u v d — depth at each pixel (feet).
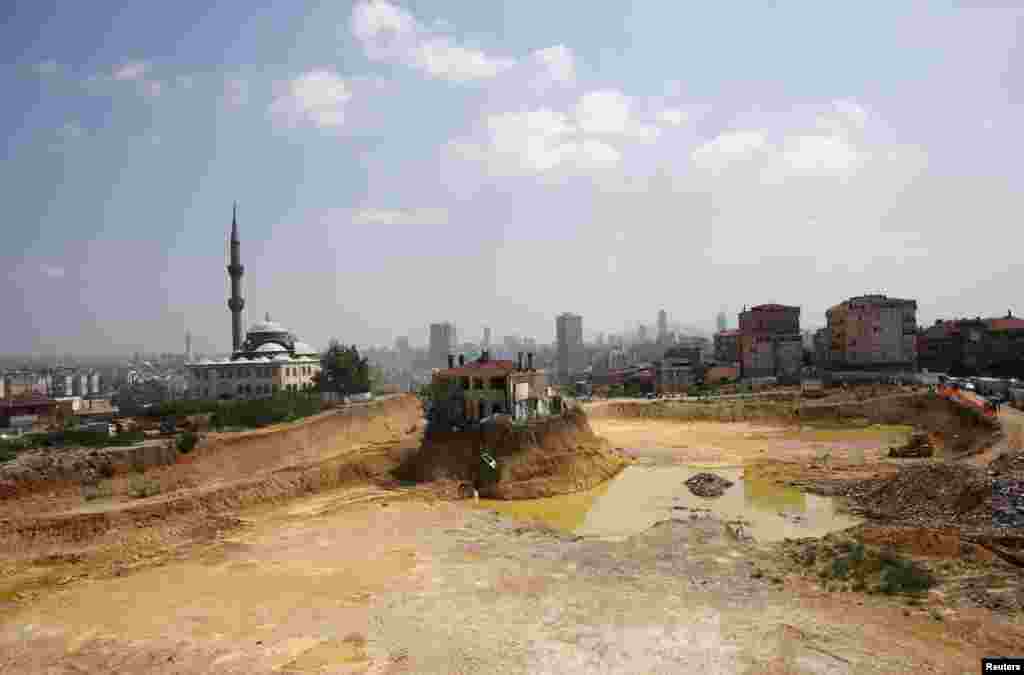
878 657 80.28
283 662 89.71
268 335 472.03
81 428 260.83
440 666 86.07
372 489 233.76
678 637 91.61
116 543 166.09
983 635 83.66
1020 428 242.37
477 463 242.58
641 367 645.10
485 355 298.35
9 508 188.44
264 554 148.46
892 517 160.15
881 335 479.82
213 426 297.53
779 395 431.84
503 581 123.13
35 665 93.45
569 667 84.23
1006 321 504.43
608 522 187.32
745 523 175.22
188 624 105.91
